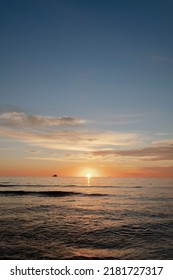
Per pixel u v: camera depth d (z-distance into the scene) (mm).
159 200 36812
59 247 12688
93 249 12523
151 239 14641
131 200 36688
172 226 18406
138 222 19891
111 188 65438
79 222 19469
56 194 43469
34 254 11469
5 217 20797
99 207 28750
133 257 11406
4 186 64625
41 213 23484
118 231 16625
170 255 11742
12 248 12203
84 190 56531
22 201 33250
